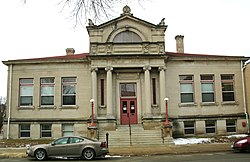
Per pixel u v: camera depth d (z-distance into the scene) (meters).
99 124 31.56
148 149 23.72
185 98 34.38
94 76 32.56
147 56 32.50
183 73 34.44
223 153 20.70
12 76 34.25
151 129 31.20
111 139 28.92
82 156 18.55
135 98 33.50
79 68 34.25
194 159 17.34
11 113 33.69
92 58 32.50
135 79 33.53
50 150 18.64
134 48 32.97
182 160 16.94
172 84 34.09
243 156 18.33
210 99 34.66
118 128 31.14
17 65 34.41
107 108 32.06
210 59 34.81
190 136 33.34
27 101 34.06
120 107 33.28
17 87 34.09
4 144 28.42
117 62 32.62
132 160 17.59
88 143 18.72
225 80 35.12
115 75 33.47
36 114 33.62
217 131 33.97
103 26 33.25
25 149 25.11
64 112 33.62
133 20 33.72
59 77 34.12
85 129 33.19
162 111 32.09
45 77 34.22
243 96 34.88
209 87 34.88
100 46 32.88
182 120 33.62
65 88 34.25
